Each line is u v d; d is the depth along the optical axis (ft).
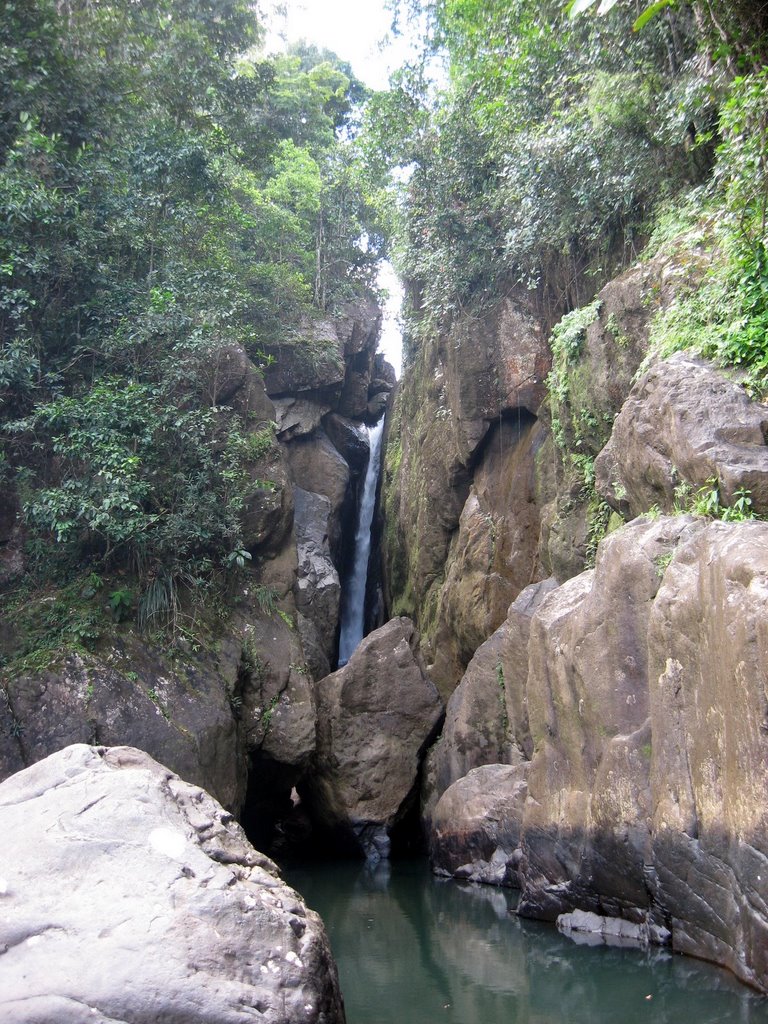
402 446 74.08
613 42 42.04
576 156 43.88
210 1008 13.00
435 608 61.62
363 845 49.42
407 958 28.40
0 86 47.98
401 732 51.42
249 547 51.98
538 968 26.32
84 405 45.06
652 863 26.48
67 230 47.24
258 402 55.83
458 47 55.16
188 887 14.83
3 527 45.96
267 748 47.39
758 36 32.68
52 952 13.50
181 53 58.70
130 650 43.14
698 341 31.96
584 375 42.04
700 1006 20.94
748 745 21.21
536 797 32.81
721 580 22.70
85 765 18.06
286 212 80.28
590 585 33.24
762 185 30.32
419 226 59.41
